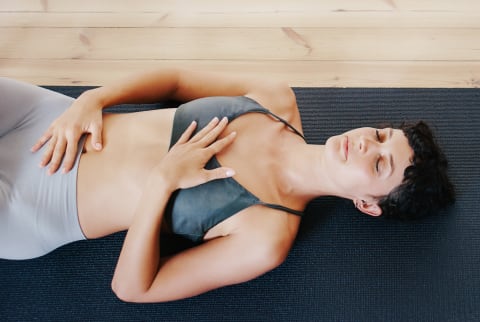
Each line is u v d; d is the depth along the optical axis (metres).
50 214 1.33
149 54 1.89
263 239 1.29
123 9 1.92
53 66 1.87
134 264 1.25
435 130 1.74
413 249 1.63
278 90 1.47
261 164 1.36
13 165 1.34
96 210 1.33
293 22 1.91
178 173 1.24
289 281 1.60
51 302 1.57
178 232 1.33
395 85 1.85
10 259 1.51
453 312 1.59
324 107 1.77
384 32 1.90
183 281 1.30
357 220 1.65
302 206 1.46
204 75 1.50
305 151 1.43
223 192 1.28
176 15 1.92
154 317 1.57
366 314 1.58
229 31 1.91
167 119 1.37
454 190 1.55
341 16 1.92
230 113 1.35
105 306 1.57
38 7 1.91
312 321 1.57
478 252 1.63
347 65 1.88
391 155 1.31
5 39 1.89
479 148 1.71
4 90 1.35
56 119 1.37
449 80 1.85
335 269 1.61
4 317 1.55
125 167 1.32
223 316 1.57
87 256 1.60
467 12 1.91
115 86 1.42
